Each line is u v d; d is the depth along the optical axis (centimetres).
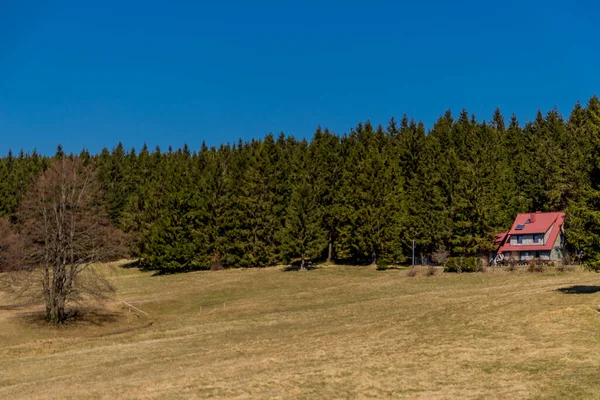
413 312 4072
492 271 6556
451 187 7712
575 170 7281
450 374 2234
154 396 2075
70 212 4600
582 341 2627
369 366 2438
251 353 3005
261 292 6256
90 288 4669
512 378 2111
